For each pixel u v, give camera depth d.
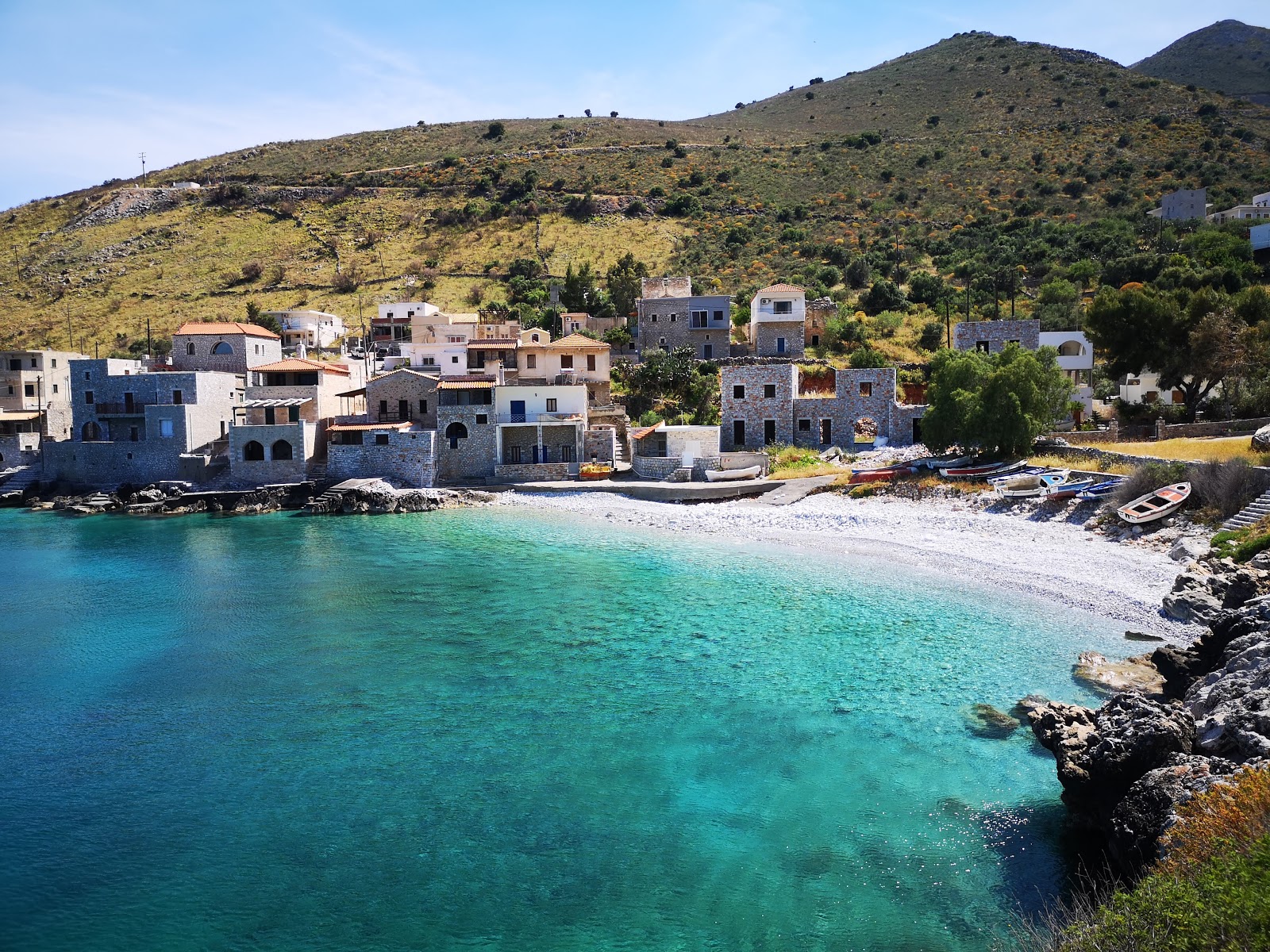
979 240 144.75
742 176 186.88
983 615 35.97
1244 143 180.75
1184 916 12.15
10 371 89.62
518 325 108.75
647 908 17.56
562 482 72.88
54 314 138.12
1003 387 59.22
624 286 124.62
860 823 20.44
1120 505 48.44
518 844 19.98
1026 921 16.72
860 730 25.38
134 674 31.77
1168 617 33.75
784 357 97.25
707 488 67.25
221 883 18.78
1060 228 142.38
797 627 35.38
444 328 108.25
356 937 16.91
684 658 32.12
